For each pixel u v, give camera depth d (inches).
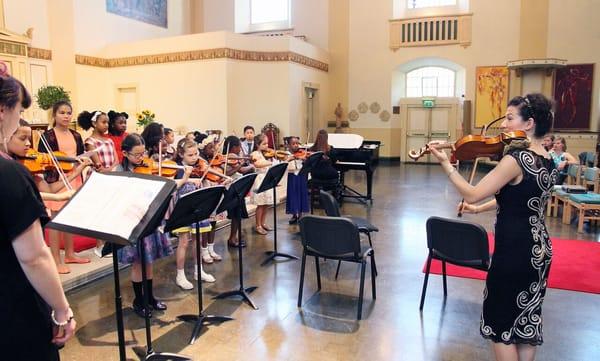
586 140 494.6
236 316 139.0
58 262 159.6
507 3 517.0
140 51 484.4
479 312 141.9
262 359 114.7
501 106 529.7
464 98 545.6
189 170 133.1
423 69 586.6
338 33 587.5
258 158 224.4
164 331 129.6
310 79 529.0
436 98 566.9
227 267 182.5
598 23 486.9
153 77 481.7
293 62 478.9
